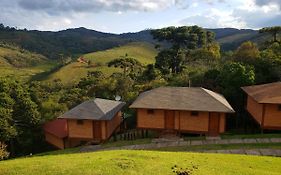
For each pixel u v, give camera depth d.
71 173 18.02
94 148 34.88
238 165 21.70
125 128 45.81
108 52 185.12
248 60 50.25
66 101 53.22
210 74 48.12
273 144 30.48
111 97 54.16
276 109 33.28
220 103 34.84
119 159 20.78
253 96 35.44
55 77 135.50
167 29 86.62
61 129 41.50
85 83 72.56
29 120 42.16
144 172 18.22
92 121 37.31
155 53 191.25
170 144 32.94
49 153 35.56
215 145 31.34
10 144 42.56
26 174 18.23
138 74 84.19
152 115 36.47
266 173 20.00
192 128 35.69
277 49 55.06
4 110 38.53
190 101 35.44
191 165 20.42
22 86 45.78
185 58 83.06
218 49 77.31
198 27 88.12
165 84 54.34
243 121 41.78
